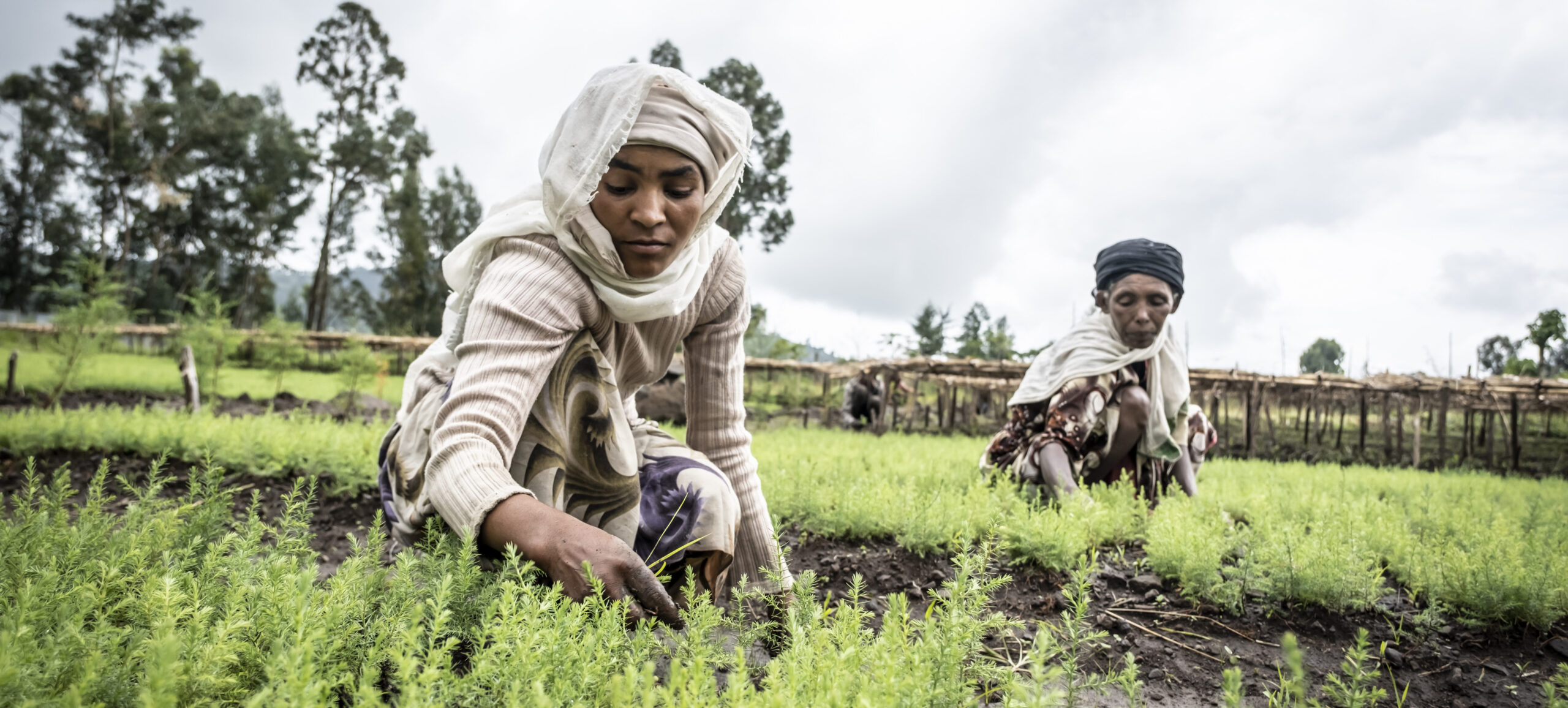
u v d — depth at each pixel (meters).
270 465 4.52
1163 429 4.14
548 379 1.97
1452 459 12.83
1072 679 1.58
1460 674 2.20
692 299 2.10
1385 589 2.71
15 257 53.81
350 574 1.55
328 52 55.56
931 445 8.66
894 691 1.13
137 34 51.72
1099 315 4.34
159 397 10.77
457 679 1.22
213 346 9.92
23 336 18.55
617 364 2.23
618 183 1.86
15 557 1.54
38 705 0.97
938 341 37.72
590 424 2.01
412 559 1.64
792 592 1.96
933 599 1.67
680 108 1.89
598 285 1.95
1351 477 6.30
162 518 1.89
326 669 1.22
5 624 1.16
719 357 2.27
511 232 1.96
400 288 58.62
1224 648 2.36
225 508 2.01
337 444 4.69
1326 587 2.58
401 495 2.08
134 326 22.39
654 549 1.96
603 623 1.38
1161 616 2.59
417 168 59.59
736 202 40.59
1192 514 3.40
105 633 1.25
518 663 1.22
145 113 51.94
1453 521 3.55
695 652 1.47
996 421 19.05
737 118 2.02
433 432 1.79
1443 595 2.59
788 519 3.57
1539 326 20.45
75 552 1.59
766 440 7.99
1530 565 2.58
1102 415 4.11
